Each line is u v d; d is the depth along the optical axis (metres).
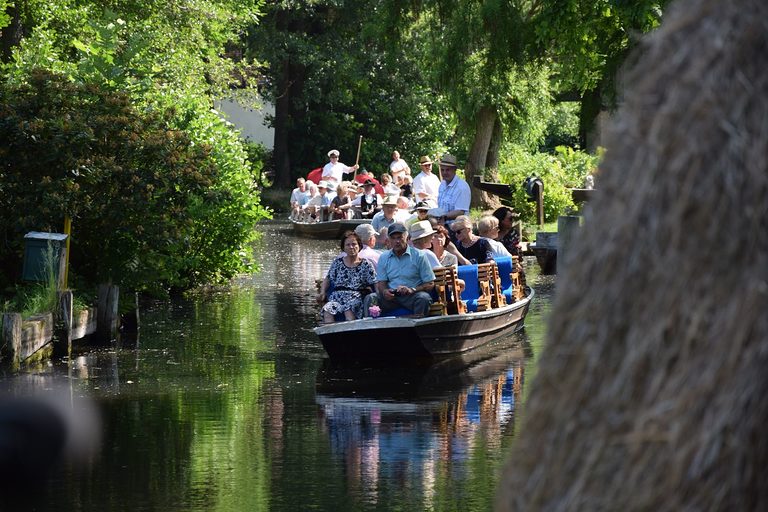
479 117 49.97
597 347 3.08
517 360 19.23
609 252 3.08
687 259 2.98
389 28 43.19
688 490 2.96
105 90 22.67
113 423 14.25
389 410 15.19
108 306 21.16
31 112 20.56
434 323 19.05
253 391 16.53
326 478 11.66
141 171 21.19
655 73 3.12
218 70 46.56
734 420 2.94
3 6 29.98
